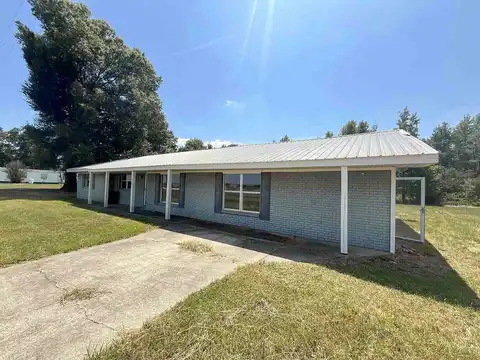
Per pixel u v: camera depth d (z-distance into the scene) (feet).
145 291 11.39
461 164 104.83
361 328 8.54
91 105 69.31
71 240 19.93
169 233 24.44
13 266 14.46
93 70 75.77
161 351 7.27
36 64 66.69
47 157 72.28
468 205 71.20
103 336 8.00
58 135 68.54
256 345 7.56
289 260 16.51
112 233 22.94
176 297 10.82
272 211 26.48
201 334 8.04
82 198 59.41
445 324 9.10
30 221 27.50
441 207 63.16
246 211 29.07
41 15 66.54
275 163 21.06
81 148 67.67
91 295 10.94
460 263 17.06
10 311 9.52
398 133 27.17
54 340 7.79
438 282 13.39
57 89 72.90
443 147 108.78
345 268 15.10
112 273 13.60
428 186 68.90
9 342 7.66
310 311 9.55
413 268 15.70
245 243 21.06
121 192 51.29
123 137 79.00
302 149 26.40
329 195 22.81
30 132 70.54
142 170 36.11
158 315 9.29
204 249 18.58
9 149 162.40
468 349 7.68
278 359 7.04
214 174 32.24
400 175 66.33
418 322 9.14
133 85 79.20
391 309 10.02
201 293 11.00
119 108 75.72
